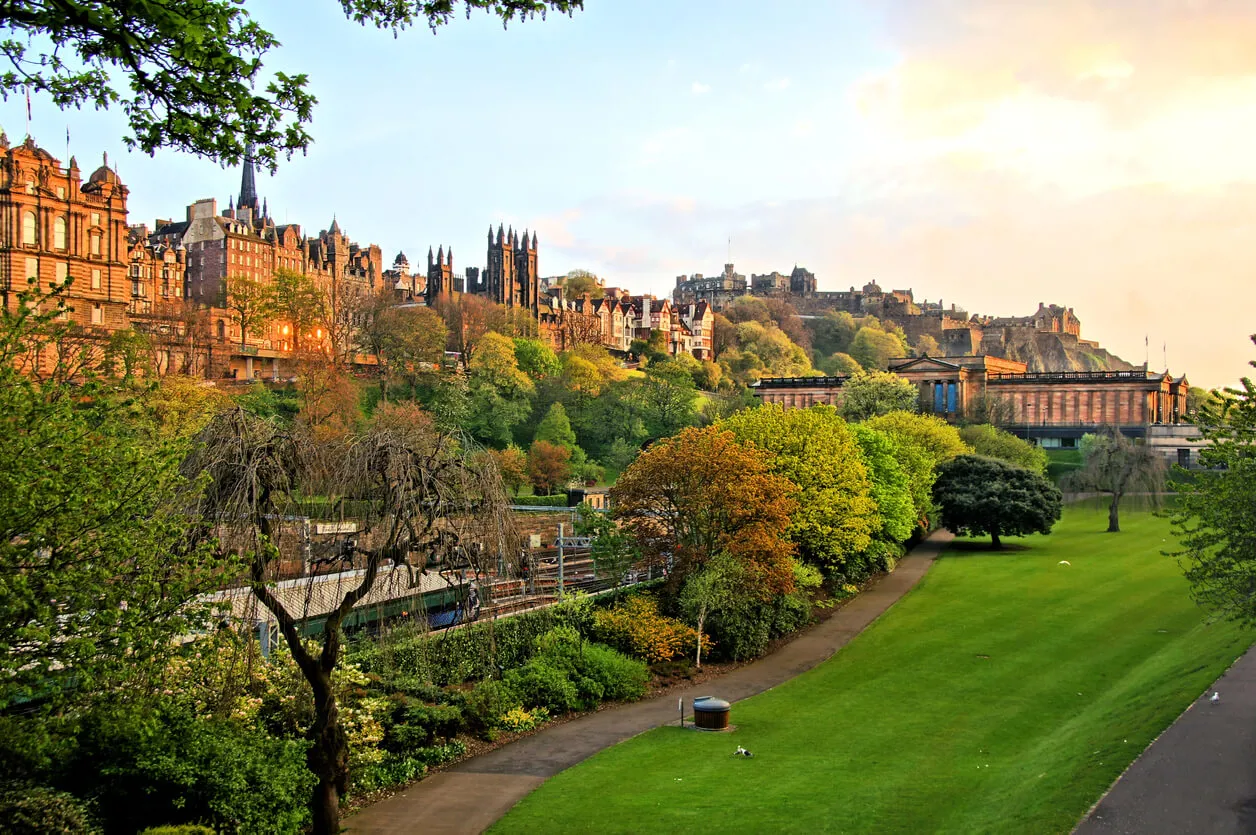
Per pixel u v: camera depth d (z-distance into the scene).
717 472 63.34
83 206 130.25
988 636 68.12
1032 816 29.88
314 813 31.11
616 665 53.59
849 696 54.47
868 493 87.19
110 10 19.08
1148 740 35.22
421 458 31.34
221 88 20.48
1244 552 39.56
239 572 26.23
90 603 24.12
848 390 179.38
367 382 152.88
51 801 25.28
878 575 91.62
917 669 60.12
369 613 43.62
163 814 28.98
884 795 37.34
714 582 60.81
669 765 42.09
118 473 24.84
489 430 152.62
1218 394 41.44
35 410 24.12
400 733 41.12
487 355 172.62
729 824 34.59
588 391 174.50
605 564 65.19
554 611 55.94
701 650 61.25
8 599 22.14
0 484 22.62
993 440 144.50
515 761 42.66
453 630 45.31
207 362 146.75
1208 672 44.34
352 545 30.86
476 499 32.16
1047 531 106.62
